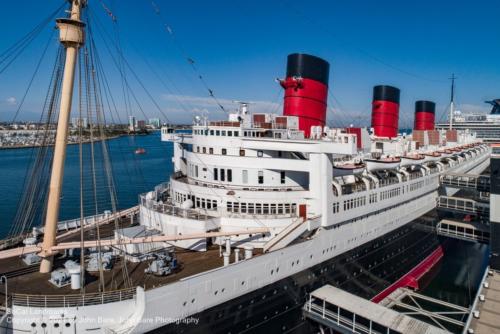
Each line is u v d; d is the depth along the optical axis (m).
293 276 25.38
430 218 44.81
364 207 31.11
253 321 23.59
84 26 20.55
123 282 21.17
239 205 27.98
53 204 21.20
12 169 107.12
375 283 34.72
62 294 19.52
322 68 33.94
